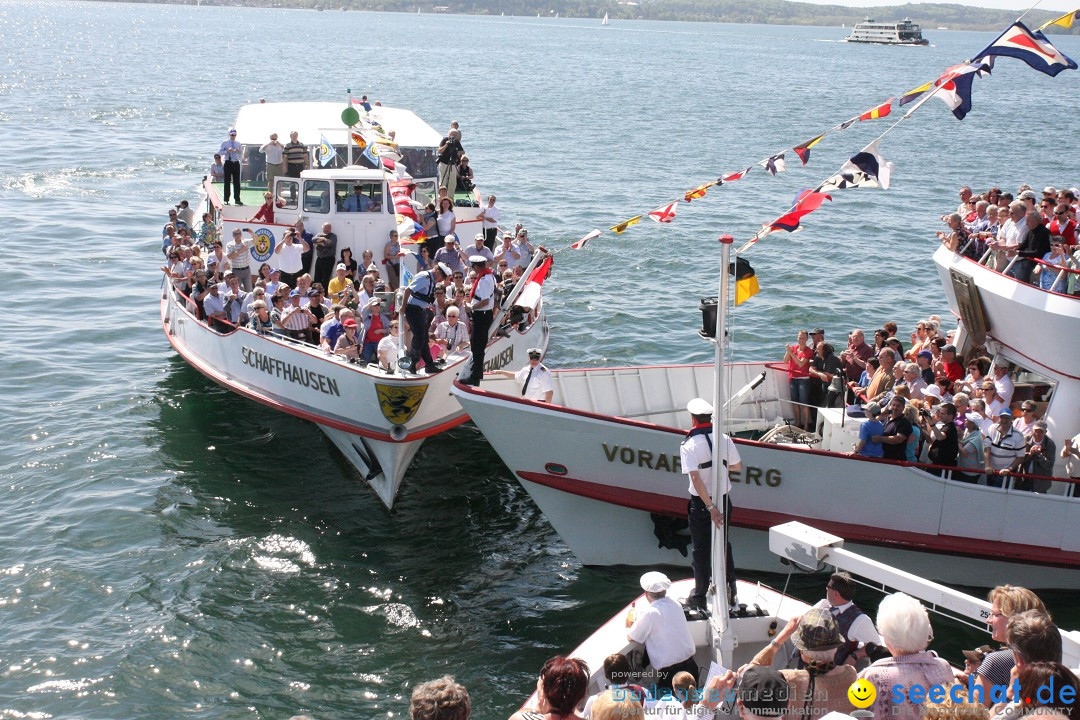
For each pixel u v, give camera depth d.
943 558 12.73
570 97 87.88
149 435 16.81
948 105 9.50
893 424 12.48
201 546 13.47
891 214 37.03
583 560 13.31
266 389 16.67
